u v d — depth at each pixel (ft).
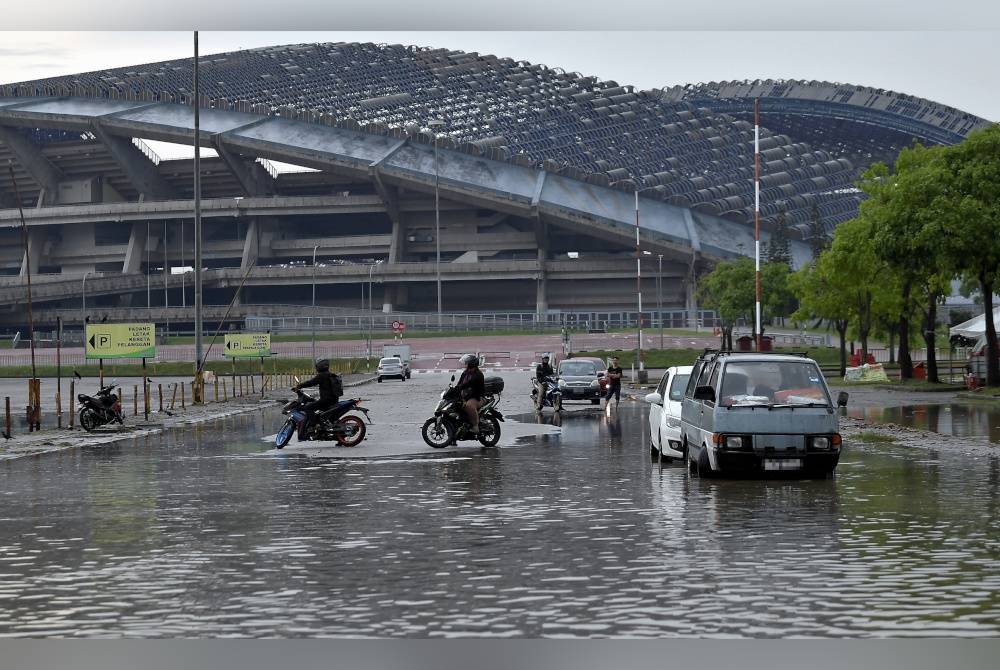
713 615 33.14
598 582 38.11
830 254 258.37
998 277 194.29
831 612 33.45
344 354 450.30
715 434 68.80
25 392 245.24
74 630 32.37
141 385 276.41
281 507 59.57
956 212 188.55
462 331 580.30
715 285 511.81
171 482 73.36
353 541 47.60
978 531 48.85
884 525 50.70
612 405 173.27
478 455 91.30
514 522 52.80
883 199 248.52
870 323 270.26
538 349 466.29
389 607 34.63
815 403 69.46
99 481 74.69
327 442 108.06
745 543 45.96
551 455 90.63
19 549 46.57
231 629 32.17
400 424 131.95
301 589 37.52
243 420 148.36
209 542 47.85
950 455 86.02
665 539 47.16
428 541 47.34
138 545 47.32
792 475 71.46
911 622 32.24
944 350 393.09
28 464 88.28
